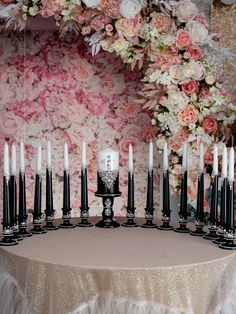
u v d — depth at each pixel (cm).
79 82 244
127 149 245
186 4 209
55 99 244
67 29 224
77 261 152
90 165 246
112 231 193
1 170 241
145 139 244
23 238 181
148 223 202
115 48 211
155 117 215
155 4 212
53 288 150
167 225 199
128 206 203
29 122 244
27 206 243
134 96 244
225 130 215
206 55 220
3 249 166
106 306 147
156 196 243
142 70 235
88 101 245
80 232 191
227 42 223
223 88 214
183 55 211
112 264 150
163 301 148
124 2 206
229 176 172
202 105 212
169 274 148
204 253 162
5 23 219
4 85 243
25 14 208
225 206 176
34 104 244
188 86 211
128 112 244
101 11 208
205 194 216
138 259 155
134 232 192
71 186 246
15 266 160
